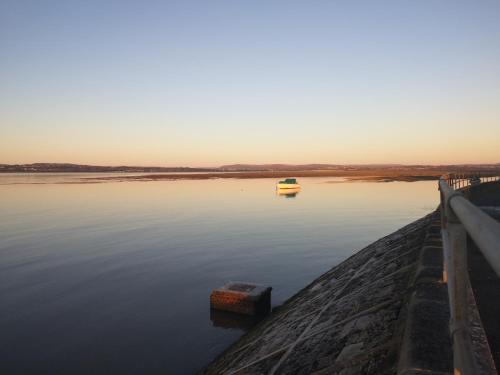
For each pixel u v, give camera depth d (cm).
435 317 421
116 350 1276
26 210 5166
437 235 911
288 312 1201
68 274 2145
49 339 1353
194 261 2406
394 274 809
